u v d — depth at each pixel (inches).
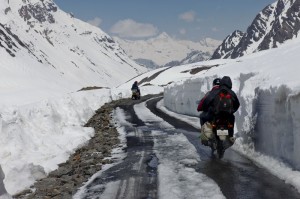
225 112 337.1
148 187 262.2
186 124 601.9
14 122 370.9
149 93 2239.2
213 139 347.6
